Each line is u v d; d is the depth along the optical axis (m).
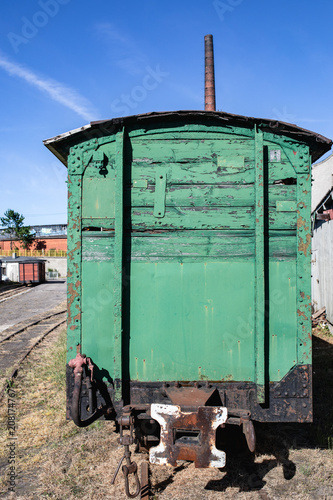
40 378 7.41
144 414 3.60
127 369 3.81
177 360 3.81
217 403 3.77
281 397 3.76
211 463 3.29
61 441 4.77
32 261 31.98
